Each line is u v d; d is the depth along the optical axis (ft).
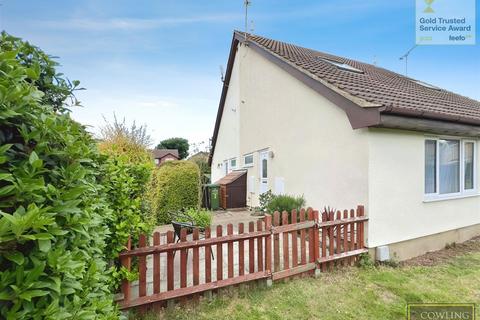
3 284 3.35
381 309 10.23
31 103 4.17
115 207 8.36
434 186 17.85
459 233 19.45
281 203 19.85
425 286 12.12
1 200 3.56
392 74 33.71
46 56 6.06
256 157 31.32
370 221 14.66
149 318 9.16
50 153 4.47
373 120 13.88
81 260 4.77
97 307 5.47
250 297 10.78
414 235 16.38
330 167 17.78
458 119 16.51
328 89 17.38
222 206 34.32
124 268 8.64
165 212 25.26
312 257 13.06
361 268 14.03
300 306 10.25
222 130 46.91
